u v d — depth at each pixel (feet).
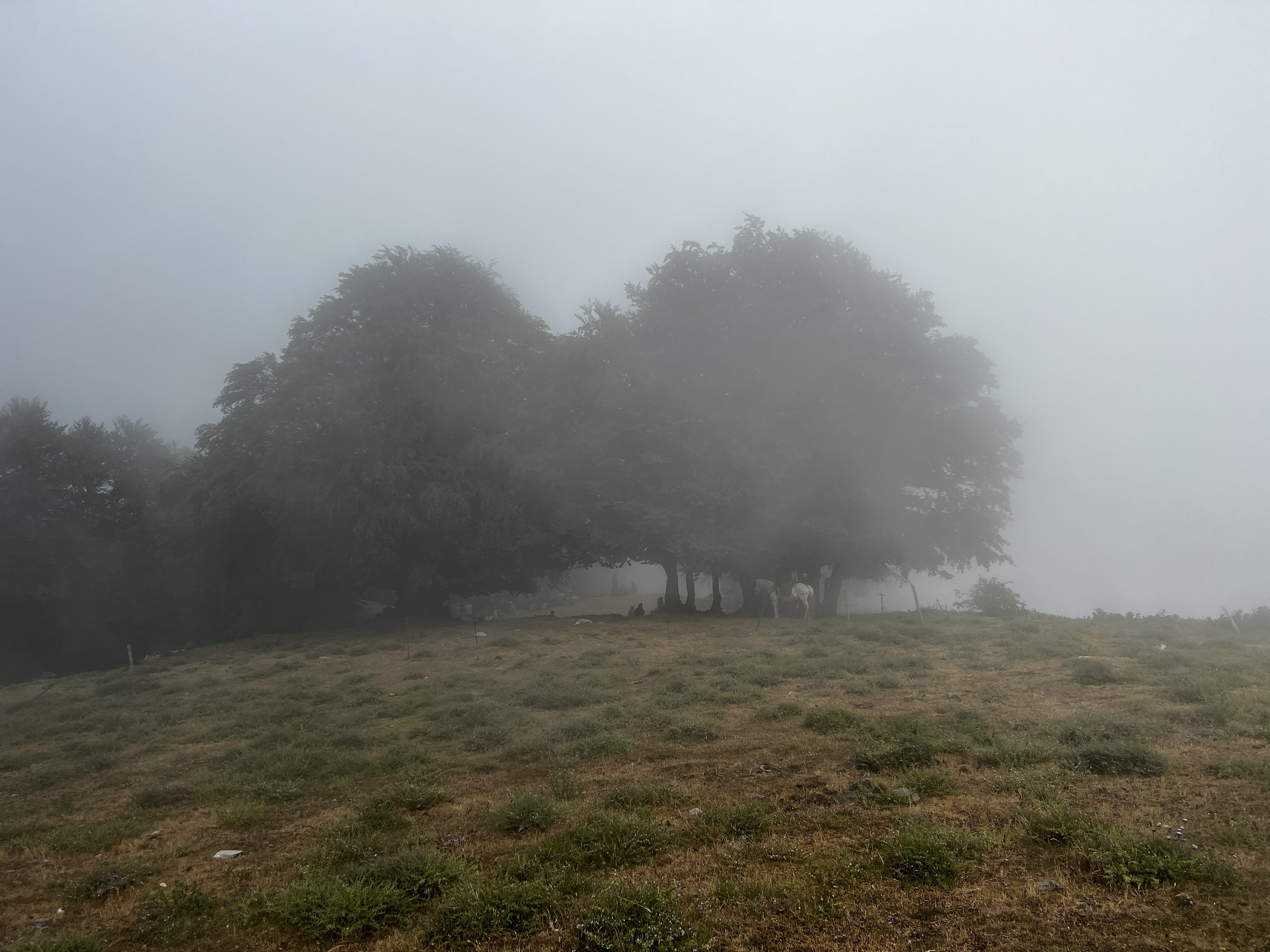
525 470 93.45
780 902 17.79
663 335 100.53
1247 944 14.76
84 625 127.54
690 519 87.30
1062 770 25.22
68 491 131.13
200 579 122.11
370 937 17.94
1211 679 36.40
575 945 16.65
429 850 21.54
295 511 97.45
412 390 96.43
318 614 118.62
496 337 106.11
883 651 55.31
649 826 22.08
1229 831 19.53
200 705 50.65
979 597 88.33
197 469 105.81
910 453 94.73
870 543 91.76
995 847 19.99
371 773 31.89
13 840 26.55
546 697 43.80
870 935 16.22
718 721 36.88
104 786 33.37
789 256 95.71
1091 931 15.75
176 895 20.29
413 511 95.04
